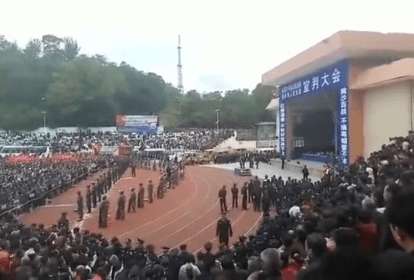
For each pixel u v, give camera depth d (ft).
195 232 52.85
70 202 75.82
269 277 15.31
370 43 81.05
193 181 103.91
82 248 30.01
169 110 290.35
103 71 280.10
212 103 288.92
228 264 20.03
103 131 260.01
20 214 64.23
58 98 262.06
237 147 199.00
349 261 5.13
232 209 66.85
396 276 4.86
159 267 24.82
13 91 270.05
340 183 38.93
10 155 160.15
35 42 311.88
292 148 128.36
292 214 34.50
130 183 101.86
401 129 76.89
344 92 89.81
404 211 5.87
